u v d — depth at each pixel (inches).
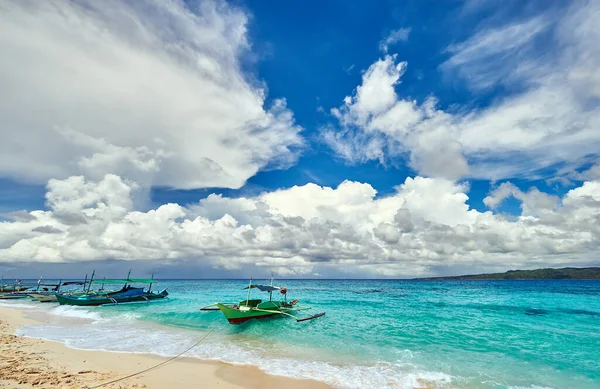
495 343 766.5
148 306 1578.5
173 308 1480.1
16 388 388.2
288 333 882.8
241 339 806.5
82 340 758.5
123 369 517.7
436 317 1190.9
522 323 1054.4
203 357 628.4
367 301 1903.3
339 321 1083.3
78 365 523.2
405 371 552.4
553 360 631.2
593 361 626.5
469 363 607.2
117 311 1369.3
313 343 761.6
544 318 1178.6
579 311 1392.7
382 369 561.6
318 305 1640.0
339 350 694.5
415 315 1243.2
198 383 470.6
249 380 493.0
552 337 836.0
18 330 872.3
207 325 1021.8
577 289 3225.9
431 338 820.0
